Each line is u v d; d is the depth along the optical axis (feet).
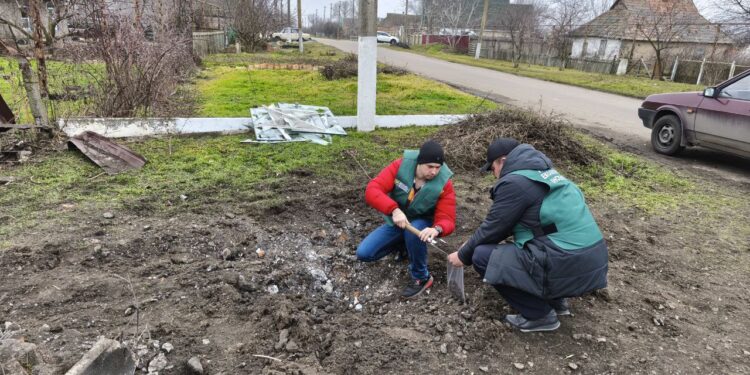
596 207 17.07
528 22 121.80
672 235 14.97
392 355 8.71
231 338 8.84
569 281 8.65
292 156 20.62
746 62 78.07
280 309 9.53
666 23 87.81
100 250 11.53
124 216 13.70
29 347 6.99
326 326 9.43
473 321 9.98
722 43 91.40
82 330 8.66
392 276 12.03
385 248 11.54
